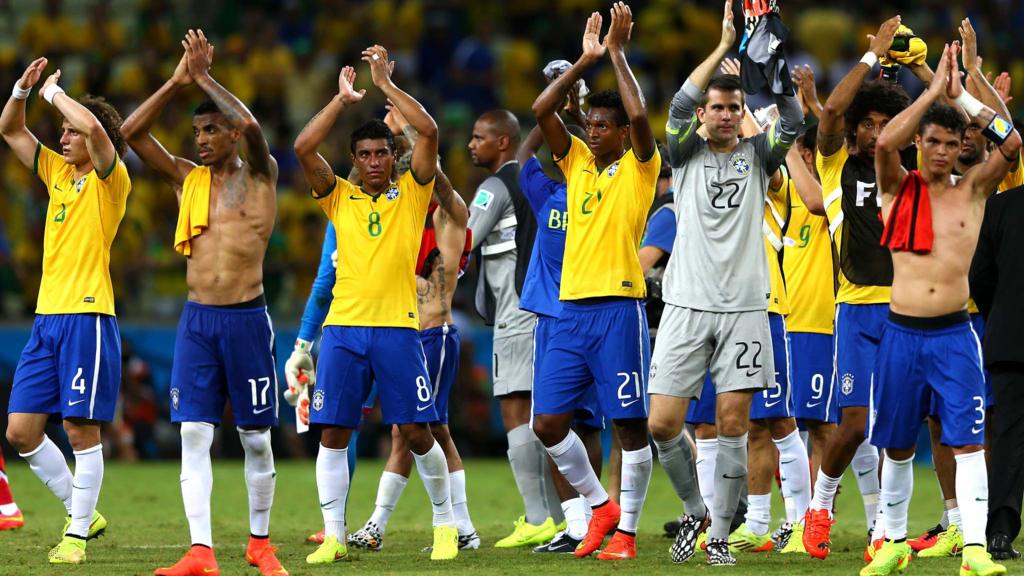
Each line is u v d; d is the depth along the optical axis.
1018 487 25.86
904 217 23.59
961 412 23.12
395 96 26.16
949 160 23.22
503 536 32.47
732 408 25.28
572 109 30.31
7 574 24.12
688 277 25.66
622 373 26.31
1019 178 28.92
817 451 30.64
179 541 30.36
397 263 26.23
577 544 28.66
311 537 30.50
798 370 29.94
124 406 55.94
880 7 85.25
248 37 78.06
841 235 27.44
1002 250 26.08
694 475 26.53
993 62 81.00
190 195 24.94
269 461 25.02
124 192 27.22
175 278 63.09
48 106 71.06
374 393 30.48
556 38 83.06
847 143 27.39
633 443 26.66
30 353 27.17
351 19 82.81
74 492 26.41
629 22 25.97
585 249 26.59
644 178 26.33
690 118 25.53
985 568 22.58
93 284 26.75
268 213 24.97
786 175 28.52
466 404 58.28
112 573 24.19
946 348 23.30
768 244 28.08
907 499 24.00
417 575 23.83
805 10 84.38
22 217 64.06
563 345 26.89
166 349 57.28
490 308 31.59
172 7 79.44
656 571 24.30
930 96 23.39
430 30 81.69
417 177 26.53
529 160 29.53
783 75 24.92
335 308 26.42
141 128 25.02
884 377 23.78
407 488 44.84
